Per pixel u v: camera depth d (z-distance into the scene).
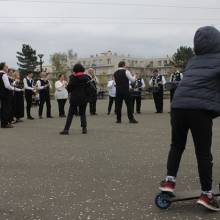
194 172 7.87
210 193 5.72
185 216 5.61
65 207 6.07
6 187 7.17
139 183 7.22
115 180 7.45
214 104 5.67
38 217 5.71
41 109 20.56
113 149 10.45
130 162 8.88
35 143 11.67
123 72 16.64
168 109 25.25
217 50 5.87
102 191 6.80
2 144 11.62
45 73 20.81
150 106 29.42
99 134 13.31
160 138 12.12
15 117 18.11
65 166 8.64
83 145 11.15
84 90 13.43
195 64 5.89
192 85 5.76
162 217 5.58
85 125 13.62
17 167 8.65
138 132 13.62
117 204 6.14
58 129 15.05
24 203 6.30
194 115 5.70
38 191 6.89
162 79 22.27
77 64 13.48
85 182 7.36
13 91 17.28
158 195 5.89
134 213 5.76
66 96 21.25
